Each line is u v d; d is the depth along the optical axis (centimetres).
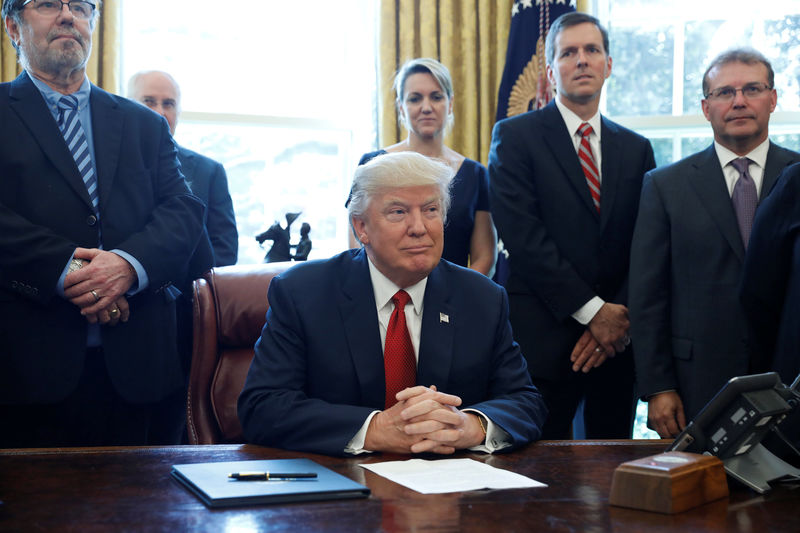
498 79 425
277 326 189
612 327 275
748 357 253
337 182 462
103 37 396
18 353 220
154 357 238
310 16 460
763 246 193
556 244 285
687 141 444
